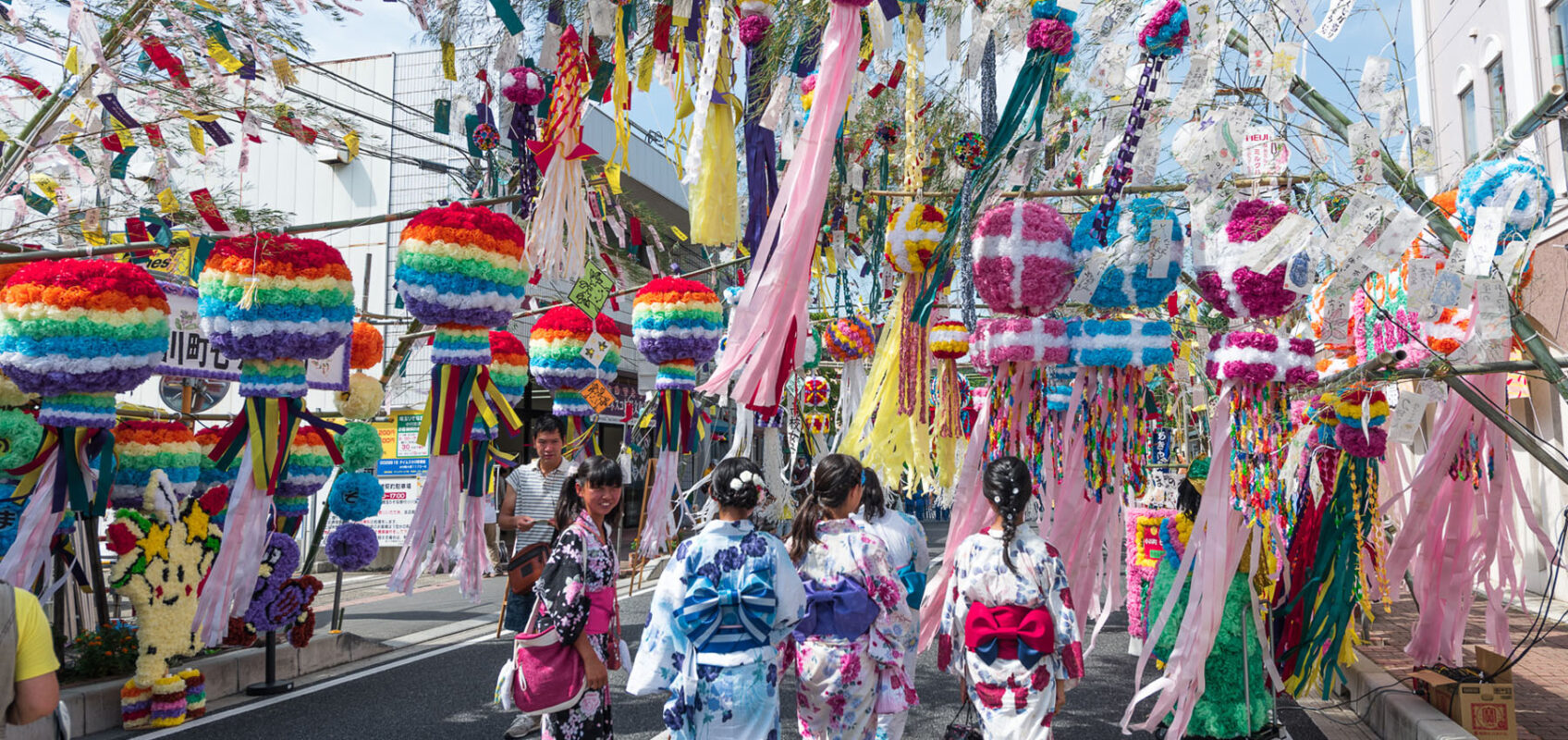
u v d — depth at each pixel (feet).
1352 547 16.40
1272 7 10.69
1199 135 10.79
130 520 16.75
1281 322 13.07
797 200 11.00
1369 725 16.69
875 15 11.42
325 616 30.27
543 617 12.09
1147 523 22.03
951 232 13.23
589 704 12.19
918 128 16.81
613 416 52.24
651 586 35.65
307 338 12.72
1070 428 13.67
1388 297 15.26
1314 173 12.59
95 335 12.17
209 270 12.59
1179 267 12.77
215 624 12.33
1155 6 10.51
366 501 20.98
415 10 12.66
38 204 16.17
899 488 16.42
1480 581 16.79
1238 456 12.78
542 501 18.54
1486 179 11.07
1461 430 16.46
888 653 12.25
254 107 14.97
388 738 16.34
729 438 43.96
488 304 13.74
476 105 15.29
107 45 14.30
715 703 10.83
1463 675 15.44
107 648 18.39
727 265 21.57
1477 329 12.45
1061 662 11.74
